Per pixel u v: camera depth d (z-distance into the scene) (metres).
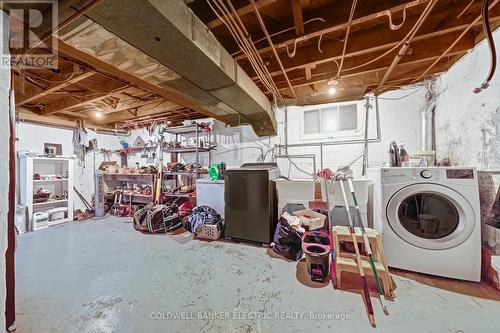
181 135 4.77
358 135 3.26
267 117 3.35
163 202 4.21
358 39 1.94
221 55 1.75
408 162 2.24
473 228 1.71
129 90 2.92
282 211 2.81
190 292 1.74
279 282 1.88
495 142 1.69
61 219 3.98
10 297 1.33
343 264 1.76
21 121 3.70
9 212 1.35
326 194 2.48
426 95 2.70
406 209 1.98
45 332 1.32
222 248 2.70
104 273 2.05
